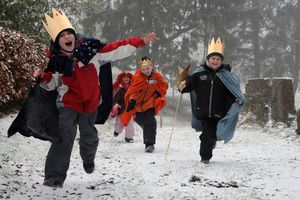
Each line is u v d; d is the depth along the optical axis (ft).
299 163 22.97
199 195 15.92
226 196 15.76
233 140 33.47
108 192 16.19
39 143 26.35
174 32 112.37
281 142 32.58
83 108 16.67
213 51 24.13
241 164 22.94
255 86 41.86
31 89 15.75
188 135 37.14
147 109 28.63
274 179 18.99
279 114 39.63
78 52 16.15
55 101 16.03
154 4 107.14
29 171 18.95
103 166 21.77
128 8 106.52
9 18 50.78
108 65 17.22
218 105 23.73
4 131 27.99
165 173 20.21
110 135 37.73
